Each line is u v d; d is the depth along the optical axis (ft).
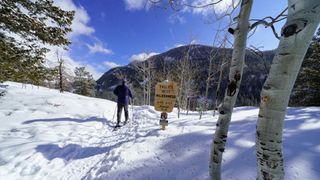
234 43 8.34
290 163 10.98
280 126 5.41
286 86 5.19
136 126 26.53
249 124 17.65
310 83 62.18
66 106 42.01
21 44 26.17
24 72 27.02
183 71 37.93
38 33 26.18
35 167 15.20
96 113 38.11
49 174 14.47
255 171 10.85
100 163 15.21
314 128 14.94
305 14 4.78
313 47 59.67
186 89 38.45
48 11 26.30
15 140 20.80
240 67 8.28
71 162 16.22
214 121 21.39
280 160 5.49
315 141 12.79
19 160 16.03
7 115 32.42
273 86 5.31
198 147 14.30
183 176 11.87
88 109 41.45
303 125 15.88
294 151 11.96
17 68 26.63
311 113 19.93
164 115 20.31
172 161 13.37
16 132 24.13
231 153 12.77
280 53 5.19
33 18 26.21
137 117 34.14
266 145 5.49
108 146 19.10
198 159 12.98
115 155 15.70
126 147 16.78
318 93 62.75
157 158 14.07
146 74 60.85
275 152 5.45
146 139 17.63
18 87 61.36
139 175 12.70
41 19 26.84
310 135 13.75
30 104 41.16
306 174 10.06
